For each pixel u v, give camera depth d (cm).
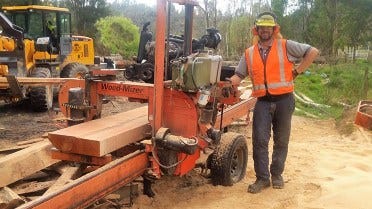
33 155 504
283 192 538
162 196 505
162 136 444
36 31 1223
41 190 468
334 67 2316
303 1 3603
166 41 465
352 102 1377
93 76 508
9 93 955
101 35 3250
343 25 3462
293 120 1043
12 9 1216
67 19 1291
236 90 565
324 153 737
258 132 537
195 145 440
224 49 2470
